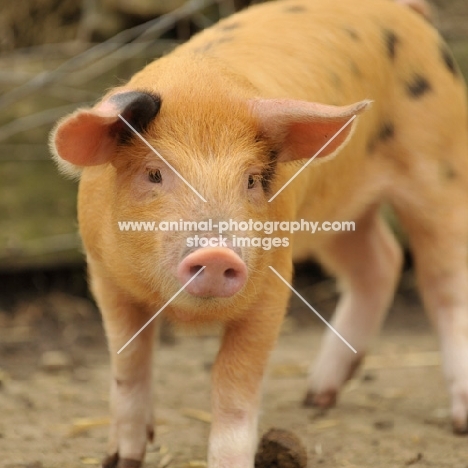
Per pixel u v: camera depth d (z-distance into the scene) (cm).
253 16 1298
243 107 977
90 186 1064
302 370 1684
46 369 1670
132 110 943
